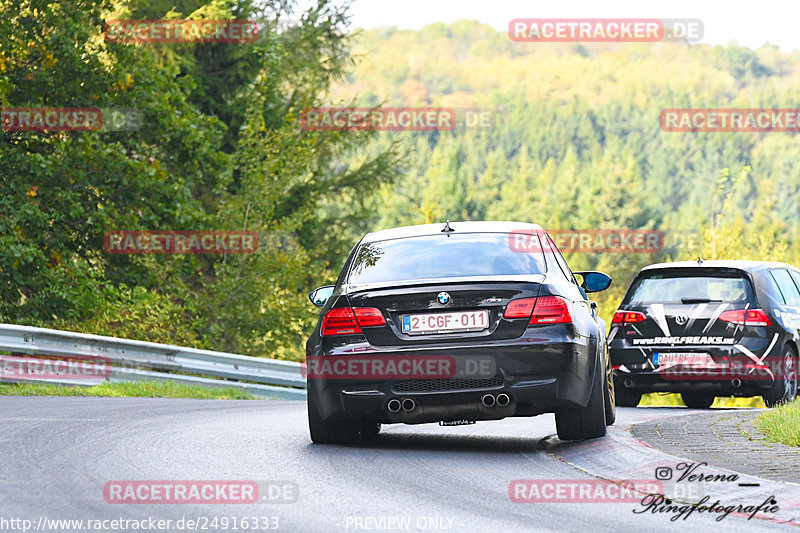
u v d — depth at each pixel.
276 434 31.11
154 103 84.31
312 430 28.45
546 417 38.53
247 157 95.56
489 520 18.78
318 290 32.78
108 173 81.62
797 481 21.80
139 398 46.72
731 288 46.28
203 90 112.75
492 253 28.97
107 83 82.62
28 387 48.56
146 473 22.95
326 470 24.11
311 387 28.17
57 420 33.25
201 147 89.19
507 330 26.86
